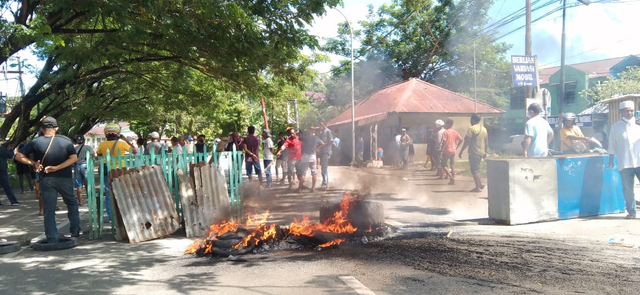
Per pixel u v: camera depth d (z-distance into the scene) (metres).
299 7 9.40
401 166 20.94
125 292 4.07
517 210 6.52
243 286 4.15
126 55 11.62
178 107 18.39
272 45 9.82
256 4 9.34
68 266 5.00
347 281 4.18
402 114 22.94
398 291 3.88
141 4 7.72
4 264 5.12
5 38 7.55
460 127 23.91
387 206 8.73
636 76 29.78
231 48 9.40
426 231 6.25
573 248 5.09
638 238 5.46
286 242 5.58
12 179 16.30
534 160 6.66
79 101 17.33
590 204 7.04
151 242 6.22
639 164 6.53
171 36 8.87
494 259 4.75
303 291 3.96
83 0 7.39
